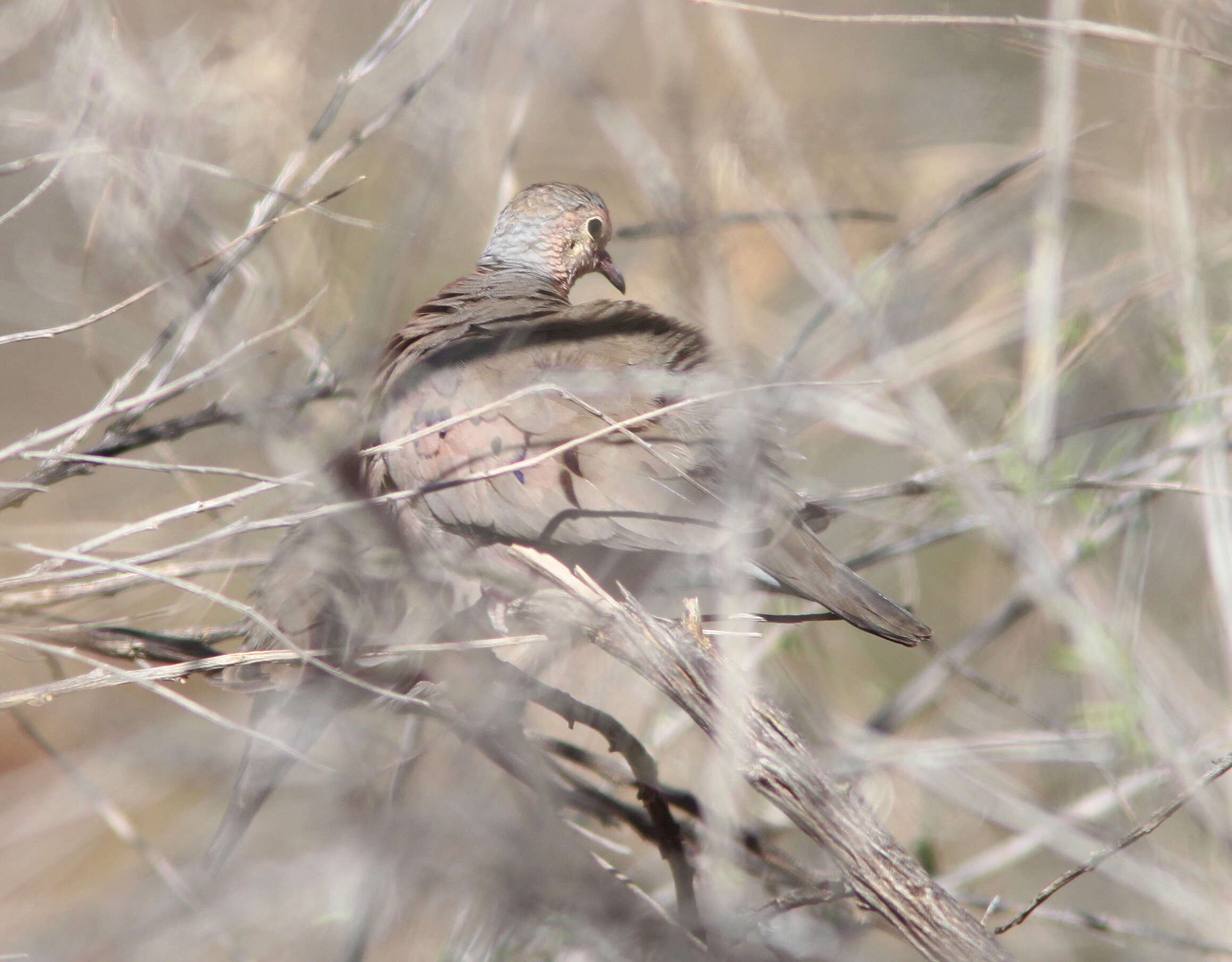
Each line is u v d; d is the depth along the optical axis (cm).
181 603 930
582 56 1180
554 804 833
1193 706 1016
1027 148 1269
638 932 794
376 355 988
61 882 970
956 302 1230
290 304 1082
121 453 862
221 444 1068
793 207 1026
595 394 880
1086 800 1000
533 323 954
